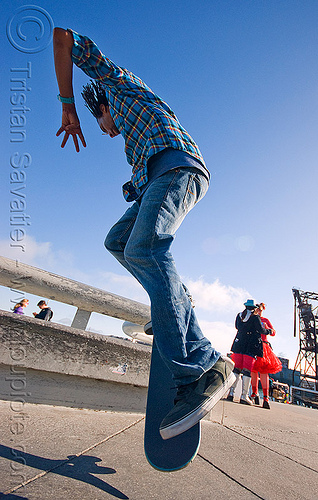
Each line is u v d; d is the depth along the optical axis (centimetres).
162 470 104
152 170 135
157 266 119
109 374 196
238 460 146
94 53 137
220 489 109
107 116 171
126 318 252
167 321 114
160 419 121
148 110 141
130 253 124
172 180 129
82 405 187
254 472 134
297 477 140
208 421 220
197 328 123
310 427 308
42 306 452
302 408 547
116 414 193
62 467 101
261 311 516
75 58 138
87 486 91
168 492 99
